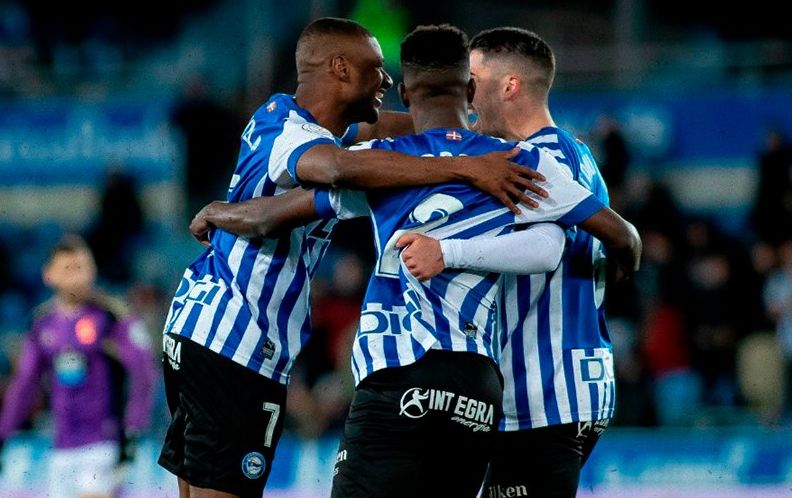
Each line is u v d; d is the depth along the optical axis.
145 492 30.86
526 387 15.42
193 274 16.70
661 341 37.62
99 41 51.12
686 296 38.34
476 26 48.69
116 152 44.81
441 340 13.86
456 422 13.84
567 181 14.47
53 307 27.34
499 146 14.46
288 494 31.77
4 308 45.56
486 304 14.22
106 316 26.94
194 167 42.16
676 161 43.38
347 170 13.98
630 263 15.14
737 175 43.12
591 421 15.66
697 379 37.50
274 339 16.08
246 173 15.70
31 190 45.53
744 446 31.11
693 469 31.06
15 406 27.33
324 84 15.79
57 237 45.44
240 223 15.43
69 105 45.12
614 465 31.19
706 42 47.75
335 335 37.19
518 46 15.99
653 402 35.72
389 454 13.88
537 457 15.63
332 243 42.69
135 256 43.47
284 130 15.23
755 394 37.03
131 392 26.94
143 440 31.19
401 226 14.09
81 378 26.70
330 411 35.69
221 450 15.94
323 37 15.82
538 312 15.48
